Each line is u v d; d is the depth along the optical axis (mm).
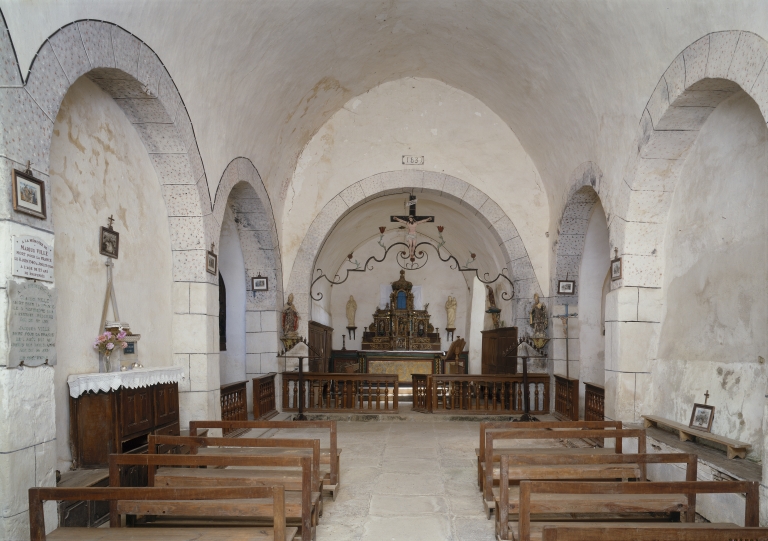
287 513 4484
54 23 4449
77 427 5285
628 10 6219
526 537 4016
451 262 17250
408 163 11797
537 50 8445
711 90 5727
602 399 8359
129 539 3836
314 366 12805
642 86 6711
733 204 5938
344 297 17281
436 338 16781
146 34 5855
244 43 7586
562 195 10430
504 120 11633
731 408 5805
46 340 4340
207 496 3672
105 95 6125
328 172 11789
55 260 5242
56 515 4375
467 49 9891
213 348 7766
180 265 7516
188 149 7070
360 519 5367
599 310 11055
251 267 11227
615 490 3932
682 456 4633
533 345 11172
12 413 3949
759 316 5473
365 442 8750
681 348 6797
